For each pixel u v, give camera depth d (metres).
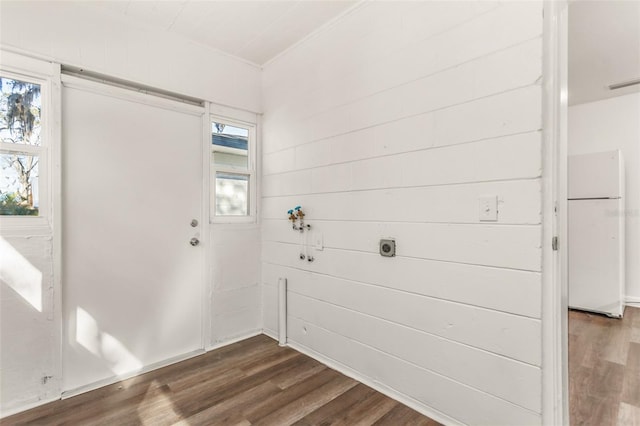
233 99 2.73
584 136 3.71
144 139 2.27
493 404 1.46
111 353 2.10
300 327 2.54
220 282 2.65
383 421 1.65
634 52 2.46
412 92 1.76
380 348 1.94
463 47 1.55
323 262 2.32
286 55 2.64
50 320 1.85
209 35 2.40
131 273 2.20
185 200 2.47
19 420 1.66
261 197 2.95
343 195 2.16
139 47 2.21
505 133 1.41
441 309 1.64
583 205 3.38
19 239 1.76
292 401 1.83
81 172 2.00
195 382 2.04
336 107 2.21
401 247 1.82
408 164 1.78
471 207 1.53
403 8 1.80
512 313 1.40
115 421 1.66
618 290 3.16
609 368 2.18
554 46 1.32
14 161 1.78
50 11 1.86
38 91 1.86
